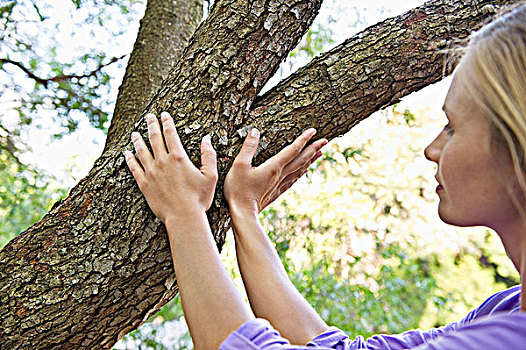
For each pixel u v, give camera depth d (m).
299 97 1.13
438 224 4.03
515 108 0.60
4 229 3.31
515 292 0.80
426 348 0.57
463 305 3.99
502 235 0.69
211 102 1.06
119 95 1.66
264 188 1.03
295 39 1.18
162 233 1.00
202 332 0.70
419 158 4.00
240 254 0.96
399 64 1.14
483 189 0.65
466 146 0.66
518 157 0.60
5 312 0.96
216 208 1.03
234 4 1.14
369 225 3.82
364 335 3.39
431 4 1.22
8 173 3.39
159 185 0.92
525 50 0.62
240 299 0.73
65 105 3.29
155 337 3.66
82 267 0.99
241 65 1.09
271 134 1.09
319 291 3.51
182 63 1.13
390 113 3.95
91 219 1.02
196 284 0.75
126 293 1.00
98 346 1.04
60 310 0.97
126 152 1.02
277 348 0.61
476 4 1.19
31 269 0.99
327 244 3.66
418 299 3.79
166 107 1.06
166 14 1.86
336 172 3.90
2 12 3.09
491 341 0.53
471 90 0.66
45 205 3.46
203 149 0.98
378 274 3.71
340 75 1.13
